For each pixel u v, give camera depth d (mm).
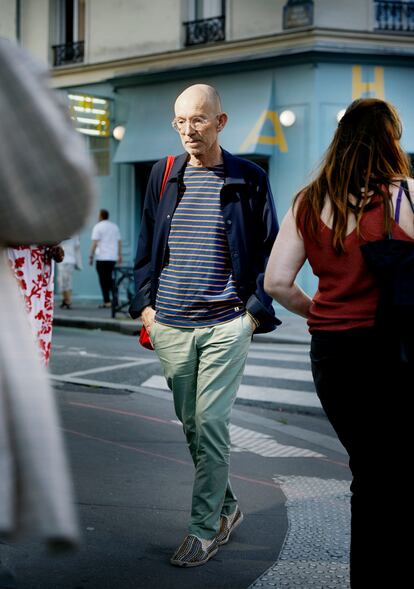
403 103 16828
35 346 1671
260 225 4059
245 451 6266
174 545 4125
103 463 5617
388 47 16609
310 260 3098
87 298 19969
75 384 8844
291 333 13742
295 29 16531
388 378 2875
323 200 3039
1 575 3521
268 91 16875
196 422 4008
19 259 4188
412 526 2926
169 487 5105
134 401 8039
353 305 2955
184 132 3980
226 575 3770
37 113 1522
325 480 5480
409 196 2945
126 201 19453
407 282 2842
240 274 3984
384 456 2928
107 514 4535
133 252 19406
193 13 18391
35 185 1507
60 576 3670
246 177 4031
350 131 3074
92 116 19094
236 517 4270
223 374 3961
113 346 12266
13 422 1538
